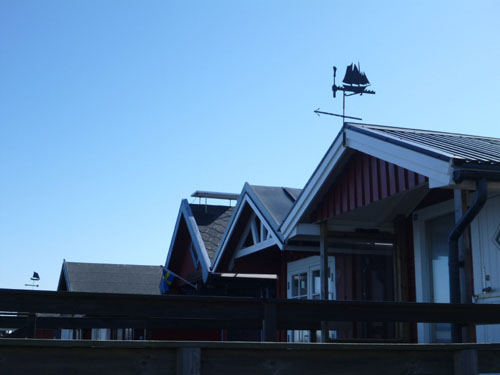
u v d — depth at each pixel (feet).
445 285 29.53
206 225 51.19
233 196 57.11
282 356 13.08
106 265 95.76
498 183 21.57
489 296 26.12
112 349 12.09
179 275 56.03
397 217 32.27
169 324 27.78
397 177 26.22
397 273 31.73
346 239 31.81
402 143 23.98
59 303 19.45
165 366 12.37
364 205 28.25
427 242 30.73
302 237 32.55
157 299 19.71
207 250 47.60
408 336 31.30
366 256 32.99
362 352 13.60
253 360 12.89
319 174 30.32
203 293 48.34
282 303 19.92
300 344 13.03
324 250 31.30
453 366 14.26
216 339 58.08
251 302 19.98
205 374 12.57
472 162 20.88
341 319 20.45
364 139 26.76
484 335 26.40
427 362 14.08
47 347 11.68
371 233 32.01
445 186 21.45
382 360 13.75
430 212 30.40
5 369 11.45
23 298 19.26
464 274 22.30
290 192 38.81
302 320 20.13
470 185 21.29
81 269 93.20
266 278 44.75
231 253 42.37
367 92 32.50
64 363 11.77
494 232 26.27
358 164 28.91
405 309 20.98
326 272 31.09
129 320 28.30
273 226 34.63
